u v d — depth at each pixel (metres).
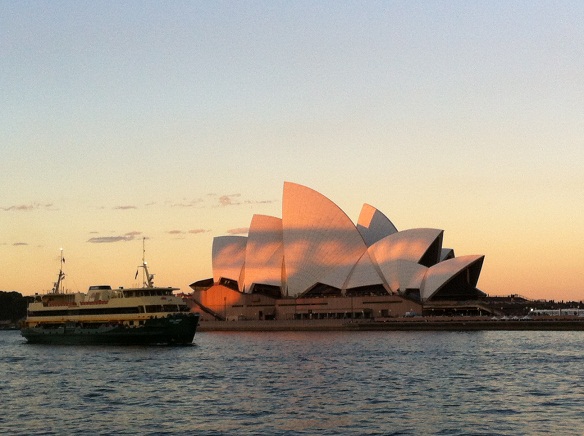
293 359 90.38
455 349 101.19
